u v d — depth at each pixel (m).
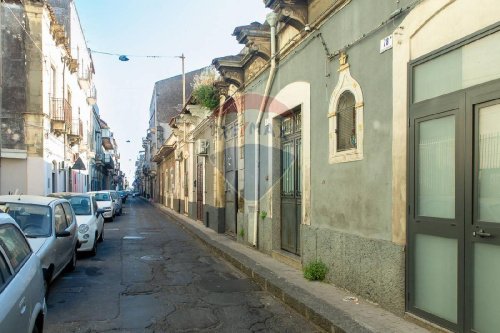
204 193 19.17
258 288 7.77
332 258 7.23
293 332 5.46
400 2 5.52
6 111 18.55
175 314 6.17
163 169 44.47
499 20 4.12
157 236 16.05
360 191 6.41
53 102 20.88
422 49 5.14
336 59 7.16
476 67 4.43
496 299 4.12
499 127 4.16
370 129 6.16
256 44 10.49
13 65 18.70
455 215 4.62
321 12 7.72
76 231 9.38
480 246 4.32
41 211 7.74
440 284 4.84
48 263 6.82
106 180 64.44
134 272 9.09
